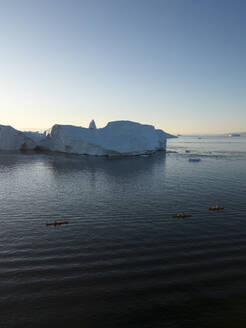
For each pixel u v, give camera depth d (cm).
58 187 4647
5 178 5459
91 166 7450
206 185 4819
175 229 2680
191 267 1920
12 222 2878
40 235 2520
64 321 1396
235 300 1566
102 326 1367
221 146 17988
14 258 2052
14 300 1550
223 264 1962
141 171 6550
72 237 2475
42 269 1888
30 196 4003
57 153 11331
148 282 1731
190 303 1539
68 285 1695
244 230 2644
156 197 3959
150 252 2159
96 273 1839
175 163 8294
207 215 3119
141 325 1375
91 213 3203
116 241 2383
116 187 4662
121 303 1536
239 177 5628
